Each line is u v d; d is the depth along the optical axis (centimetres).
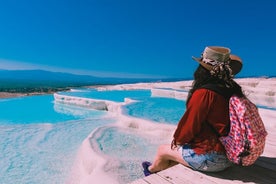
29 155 677
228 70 215
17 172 576
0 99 2100
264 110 955
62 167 604
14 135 858
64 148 733
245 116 208
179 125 228
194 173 261
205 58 223
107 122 1055
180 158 254
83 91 2581
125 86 2969
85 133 888
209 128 225
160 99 1705
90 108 1599
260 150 213
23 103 1864
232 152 218
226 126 218
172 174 260
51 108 1627
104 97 1942
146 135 782
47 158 657
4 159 648
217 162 234
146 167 312
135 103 1472
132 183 248
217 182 245
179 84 2611
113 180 439
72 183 527
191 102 219
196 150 235
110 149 646
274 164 297
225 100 216
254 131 206
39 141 796
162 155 274
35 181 534
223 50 224
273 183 246
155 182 248
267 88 1700
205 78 221
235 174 261
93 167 535
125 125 882
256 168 280
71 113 1450
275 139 425
